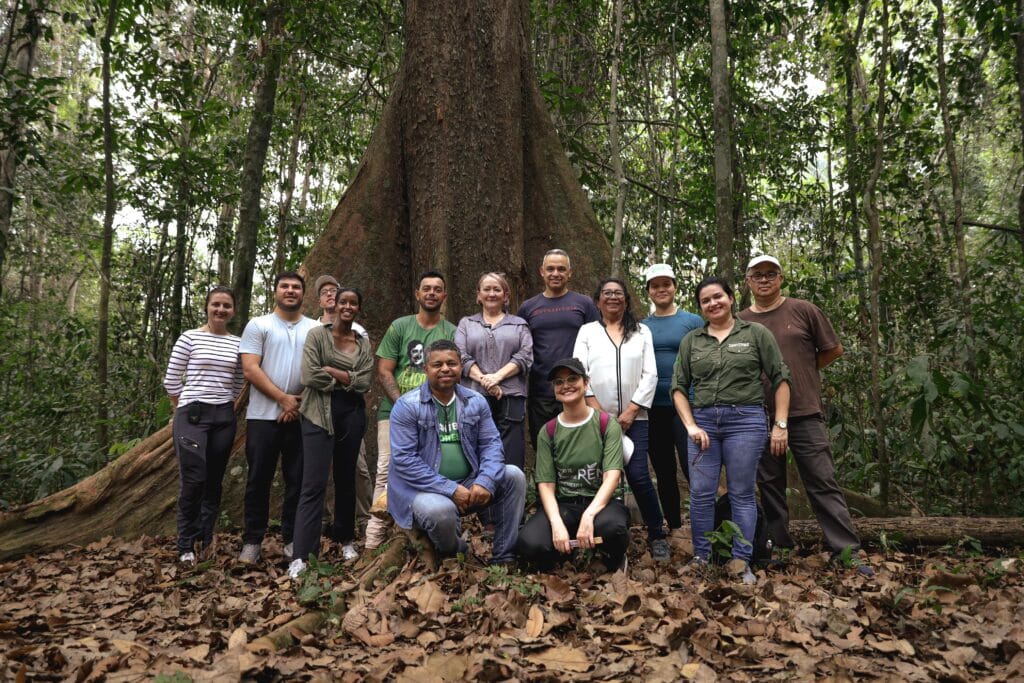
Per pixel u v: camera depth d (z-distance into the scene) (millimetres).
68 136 13758
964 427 6422
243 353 4547
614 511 3885
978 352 6805
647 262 10898
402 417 3975
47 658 2783
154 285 12312
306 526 4172
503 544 4020
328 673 2523
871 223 6742
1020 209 7742
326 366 4379
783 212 11086
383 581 3621
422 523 3803
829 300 8641
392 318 6363
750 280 4617
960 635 2955
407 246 6523
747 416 4086
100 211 12523
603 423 4082
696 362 4230
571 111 8891
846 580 3805
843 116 10891
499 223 6281
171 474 5738
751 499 4066
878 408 6387
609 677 2535
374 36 9898
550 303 4906
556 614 3088
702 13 9133
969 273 7340
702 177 10383
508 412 4605
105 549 5336
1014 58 8789
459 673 2553
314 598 3285
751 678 2533
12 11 8148
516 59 6633
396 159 6598
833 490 4312
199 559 4629
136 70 9820
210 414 4758
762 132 10188
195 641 2957
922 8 9641
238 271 9602
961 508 6820
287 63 10125
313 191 15320
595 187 9227
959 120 8789
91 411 9000
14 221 11898
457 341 4738
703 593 3434
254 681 2480
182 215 11109
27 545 5473
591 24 9453
